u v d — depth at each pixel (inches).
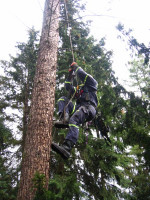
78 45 316.8
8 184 246.5
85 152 262.5
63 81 299.1
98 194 263.1
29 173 121.4
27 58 369.4
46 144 133.3
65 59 296.5
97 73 279.9
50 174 282.0
